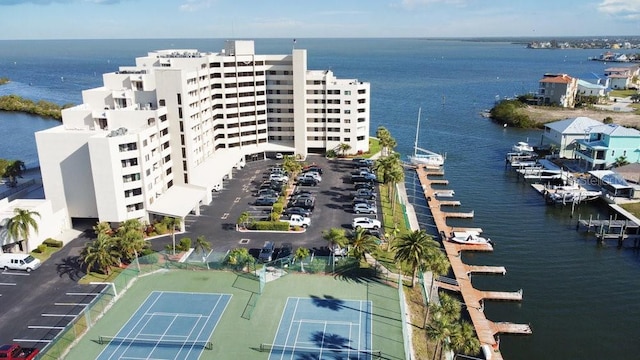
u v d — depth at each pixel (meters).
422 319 72.19
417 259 73.25
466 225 115.69
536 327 77.38
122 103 114.38
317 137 161.12
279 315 71.88
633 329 77.62
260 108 156.75
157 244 94.62
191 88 124.44
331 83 157.25
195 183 116.69
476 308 80.19
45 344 65.25
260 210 112.44
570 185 136.62
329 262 85.00
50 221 95.19
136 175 97.62
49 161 97.00
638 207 120.25
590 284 90.50
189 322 70.06
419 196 132.38
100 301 74.88
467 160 171.62
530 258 99.94
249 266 85.06
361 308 73.81
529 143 192.75
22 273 83.56
